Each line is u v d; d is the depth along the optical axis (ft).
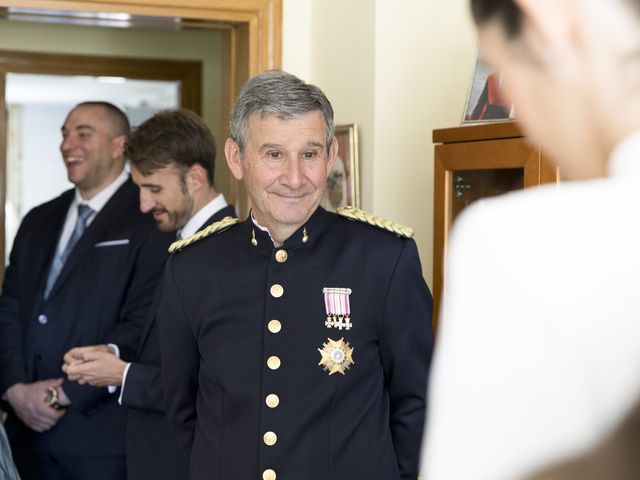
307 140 6.75
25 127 41.19
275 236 7.04
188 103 19.33
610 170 1.98
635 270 1.89
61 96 38.04
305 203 6.86
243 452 6.75
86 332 11.43
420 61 11.05
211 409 7.00
